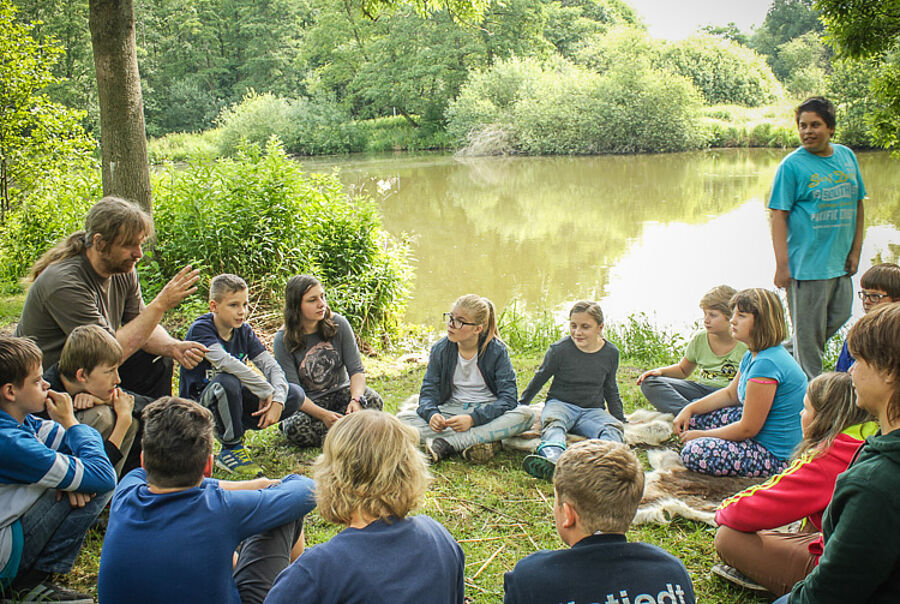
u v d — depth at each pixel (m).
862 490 1.84
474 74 39.28
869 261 10.90
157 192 8.05
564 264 12.25
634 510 2.00
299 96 49.16
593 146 33.62
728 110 38.09
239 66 52.62
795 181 4.78
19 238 9.12
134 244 3.44
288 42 50.44
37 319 3.39
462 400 4.43
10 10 10.62
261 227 7.62
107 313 3.62
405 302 8.88
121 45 6.88
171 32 49.59
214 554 2.18
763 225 14.80
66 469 2.69
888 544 1.81
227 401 3.83
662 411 4.75
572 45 51.09
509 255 13.02
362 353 7.21
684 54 43.00
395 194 20.72
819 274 4.79
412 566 1.91
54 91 35.50
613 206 17.86
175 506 2.21
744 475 3.82
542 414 4.36
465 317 4.21
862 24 7.68
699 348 4.81
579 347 4.39
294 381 4.39
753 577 2.85
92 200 8.80
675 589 1.90
